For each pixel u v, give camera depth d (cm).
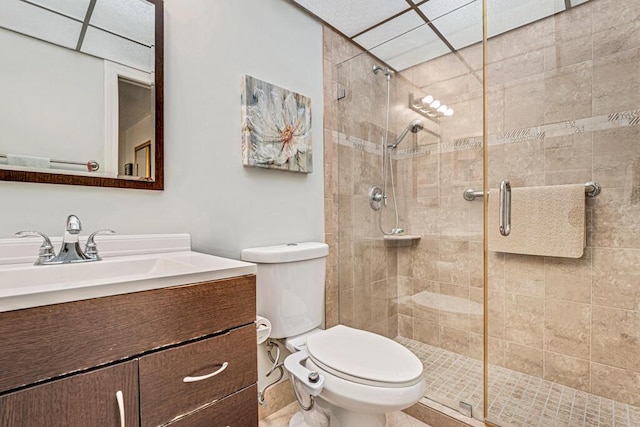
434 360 178
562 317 161
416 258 197
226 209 129
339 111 182
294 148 153
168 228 113
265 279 125
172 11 115
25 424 50
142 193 107
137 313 63
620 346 146
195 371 71
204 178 122
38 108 88
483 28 166
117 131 101
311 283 136
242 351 81
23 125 86
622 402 145
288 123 150
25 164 86
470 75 178
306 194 164
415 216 196
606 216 150
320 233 171
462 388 154
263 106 140
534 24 167
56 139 91
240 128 134
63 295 54
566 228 155
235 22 133
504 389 156
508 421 132
